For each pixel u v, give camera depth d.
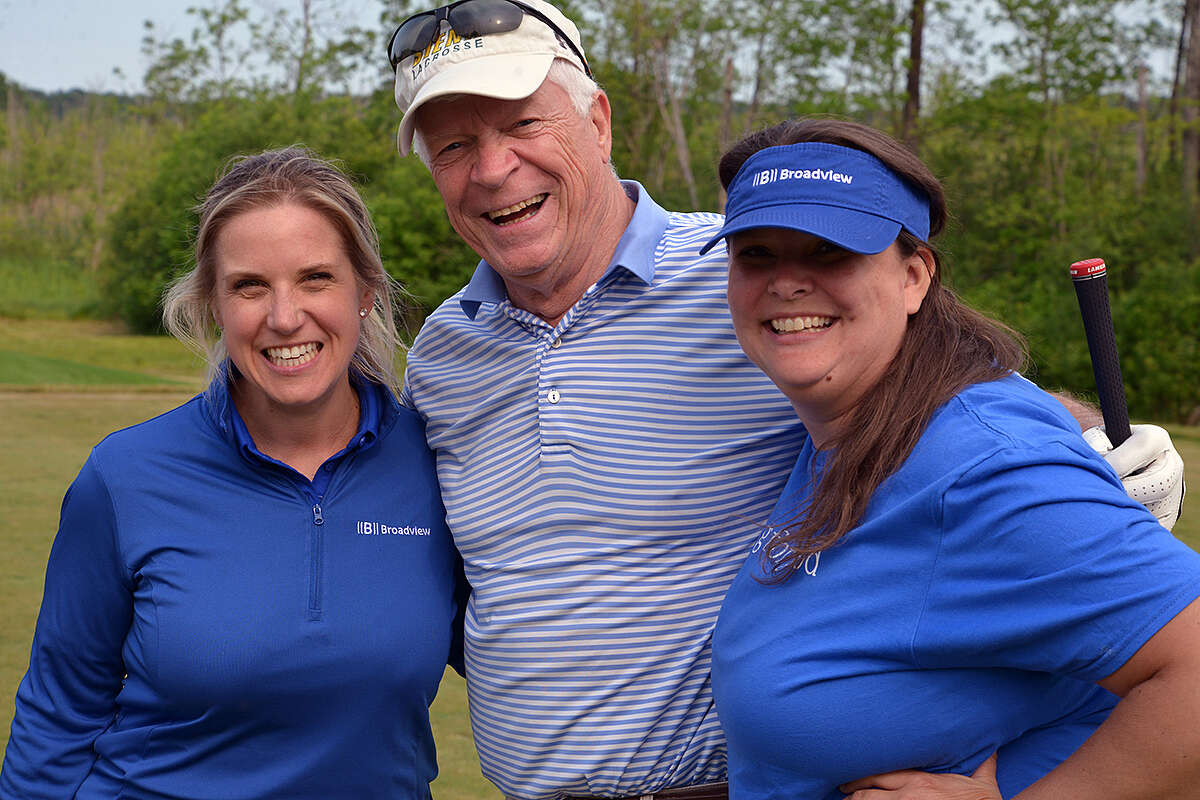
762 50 32.50
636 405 2.23
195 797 2.09
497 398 2.32
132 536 2.12
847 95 29.27
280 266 2.06
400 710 2.18
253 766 2.11
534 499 2.24
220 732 2.10
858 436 1.69
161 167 42.81
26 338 33.91
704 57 34.38
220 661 2.06
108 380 19.12
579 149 2.29
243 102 43.41
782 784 1.73
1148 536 1.44
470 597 2.38
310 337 2.10
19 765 2.17
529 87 2.18
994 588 1.51
